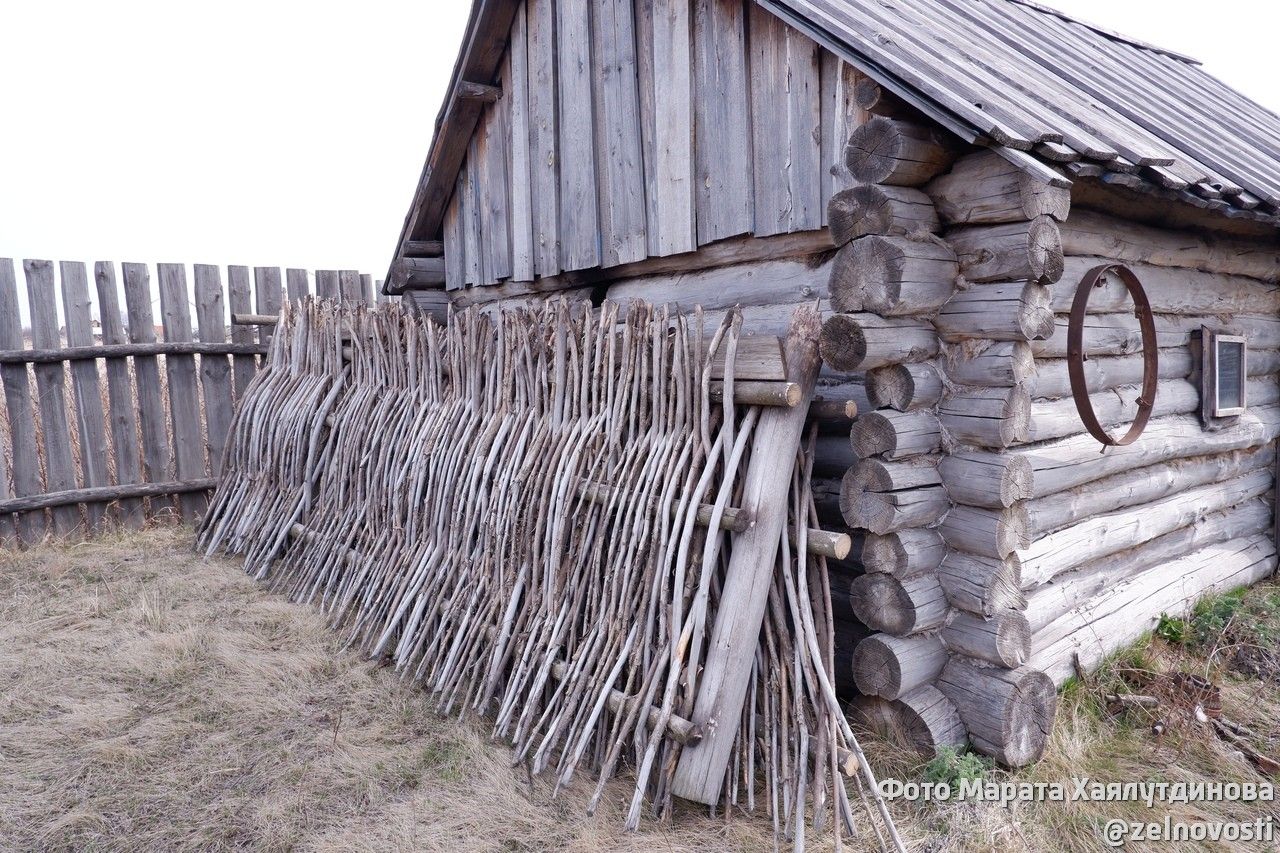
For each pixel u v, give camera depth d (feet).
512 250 20.11
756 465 10.68
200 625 16.20
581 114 17.38
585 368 12.83
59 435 22.40
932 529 11.16
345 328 20.13
